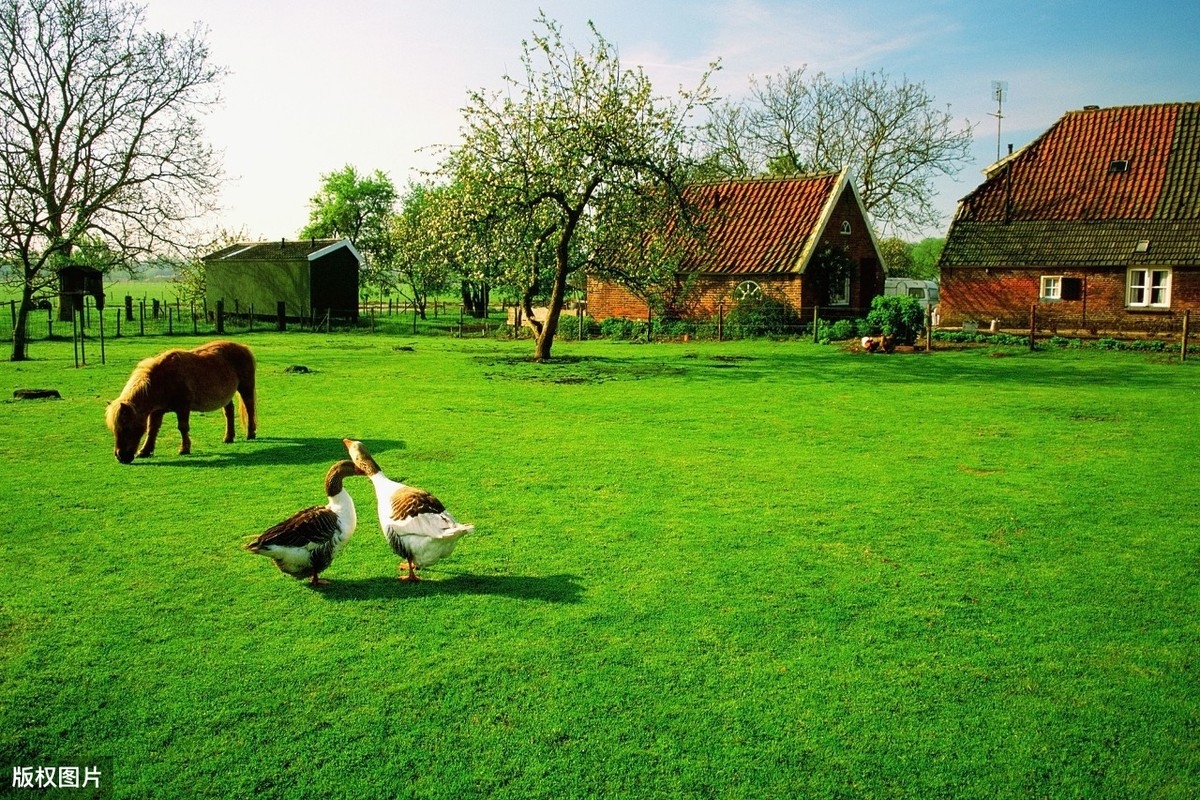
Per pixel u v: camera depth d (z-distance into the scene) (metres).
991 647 6.08
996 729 5.05
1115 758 4.77
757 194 41.25
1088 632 6.34
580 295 39.44
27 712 5.18
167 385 11.84
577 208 24.45
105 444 12.81
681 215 25.98
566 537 8.45
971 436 14.03
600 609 6.68
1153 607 6.80
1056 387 20.28
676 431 14.38
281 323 41.78
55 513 9.16
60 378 20.67
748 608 6.72
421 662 5.80
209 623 6.41
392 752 4.80
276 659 5.84
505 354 28.98
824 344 32.78
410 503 6.91
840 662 5.84
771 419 15.65
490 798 4.42
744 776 4.60
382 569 7.57
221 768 4.66
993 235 35.62
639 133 24.00
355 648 6.00
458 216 23.81
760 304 36.97
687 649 6.01
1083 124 37.66
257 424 14.84
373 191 67.44
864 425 15.04
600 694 5.39
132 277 36.09
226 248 52.41
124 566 7.58
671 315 39.62
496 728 5.03
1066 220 34.66
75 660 5.82
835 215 39.47
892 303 30.78
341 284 47.38
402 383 20.66
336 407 16.77
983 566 7.71
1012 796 4.46
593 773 4.62
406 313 60.72
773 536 8.55
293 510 9.32
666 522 9.00
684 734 4.97
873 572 7.54
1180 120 35.75
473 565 7.65
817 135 57.44
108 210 35.06
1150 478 11.07
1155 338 30.61
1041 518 9.23
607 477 11.00
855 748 4.85
